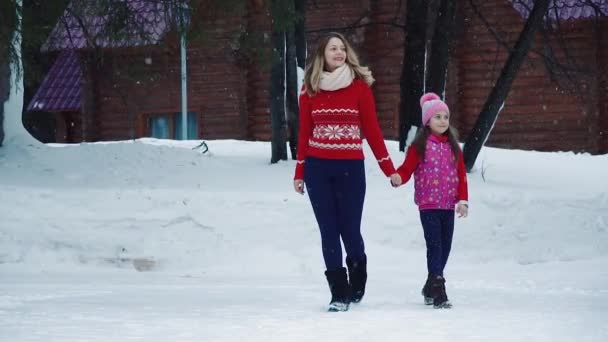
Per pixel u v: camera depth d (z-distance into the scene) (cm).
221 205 3591
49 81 8369
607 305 1928
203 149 5331
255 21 6994
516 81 7144
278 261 3447
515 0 4797
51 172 4312
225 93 7806
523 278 2780
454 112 7238
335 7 7425
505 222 3669
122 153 4503
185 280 3002
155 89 7962
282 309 1894
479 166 4822
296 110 4678
